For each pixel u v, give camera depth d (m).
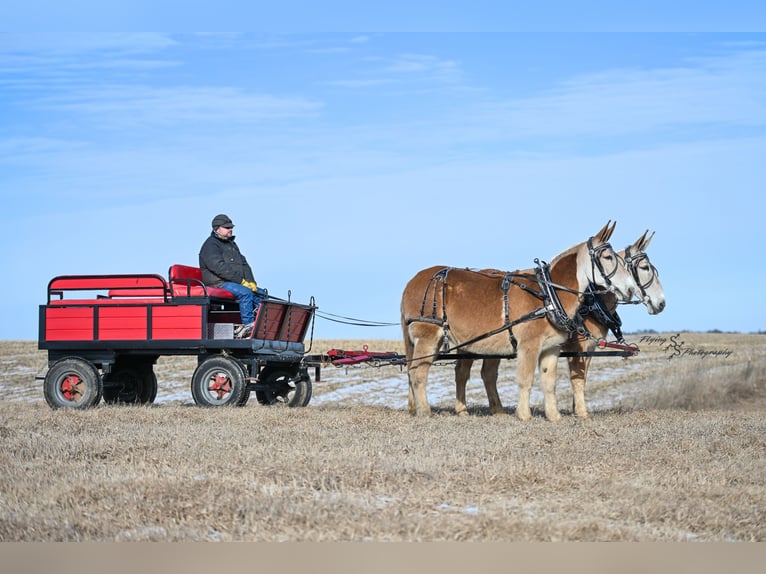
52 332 17.59
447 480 9.25
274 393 18.97
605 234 14.95
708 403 22.52
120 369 19.16
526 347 15.01
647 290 14.77
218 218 17.72
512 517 7.72
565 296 14.90
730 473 9.83
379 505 8.29
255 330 17.08
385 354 17.72
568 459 10.54
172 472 9.62
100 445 11.45
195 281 17.72
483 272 16.45
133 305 17.31
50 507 8.19
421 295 15.84
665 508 8.16
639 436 12.52
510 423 14.19
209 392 17.06
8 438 12.22
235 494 8.53
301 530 7.39
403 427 13.40
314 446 11.46
